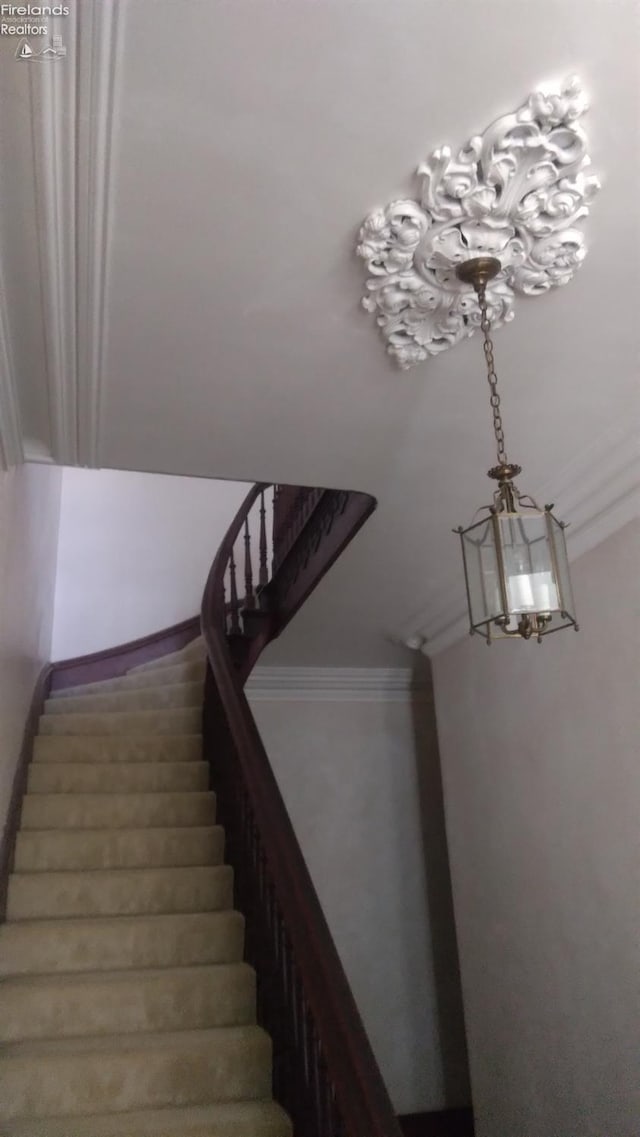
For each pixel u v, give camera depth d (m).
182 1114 2.74
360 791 5.93
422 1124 5.23
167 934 3.43
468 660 4.62
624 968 3.16
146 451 2.96
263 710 5.92
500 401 2.76
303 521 4.42
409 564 4.09
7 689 3.73
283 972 2.93
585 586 3.48
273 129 1.78
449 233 2.05
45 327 2.27
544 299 2.33
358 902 5.68
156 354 2.43
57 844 3.84
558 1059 3.57
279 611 4.91
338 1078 2.12
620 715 3.24
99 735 4.74
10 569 3.66
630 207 2.06
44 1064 2.79
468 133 1.83
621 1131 3.12
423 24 1.59
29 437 2.89
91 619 6.44
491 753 4.30
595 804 3.39
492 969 4.17
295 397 2.68
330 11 1.55
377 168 1.89
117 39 1.57
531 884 3.86
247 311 2.29
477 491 3.39
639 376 2.68
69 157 1.79
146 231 2.00
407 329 2.37
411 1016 5.52
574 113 1.78
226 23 1.56
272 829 2.97
